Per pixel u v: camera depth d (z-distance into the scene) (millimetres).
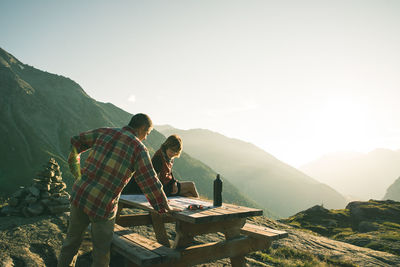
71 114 155250
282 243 6578
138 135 2500
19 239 3791
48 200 5062
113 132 2320
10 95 133375
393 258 6199
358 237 9703
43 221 4641
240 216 2615
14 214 4828
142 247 2430
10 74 145750
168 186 3803
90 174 2172
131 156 2229
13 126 117250
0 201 6277
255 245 3201
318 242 7230
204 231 2830
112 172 2152
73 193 2197
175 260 2449
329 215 15641
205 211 2633
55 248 3754
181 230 2648
